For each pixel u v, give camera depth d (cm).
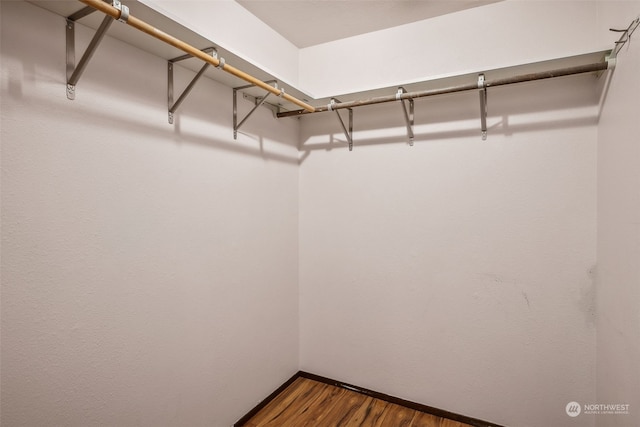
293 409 205
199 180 164
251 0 185
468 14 191
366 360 222
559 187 170
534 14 175
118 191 129
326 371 237
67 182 113
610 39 143
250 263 198
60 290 111
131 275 133
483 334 189
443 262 198
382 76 216
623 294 127
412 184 206
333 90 232
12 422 100
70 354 114
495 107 184
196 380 163
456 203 194
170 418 150
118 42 129
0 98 97
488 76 164
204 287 167
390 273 214
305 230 244
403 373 210
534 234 176
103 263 124
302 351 247
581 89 165
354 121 224
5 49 98
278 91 169
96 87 121
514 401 181
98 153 122
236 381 188
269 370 215
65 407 113
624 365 125
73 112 114
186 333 157
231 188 184
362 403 212
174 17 114
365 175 221
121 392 130
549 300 173
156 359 143
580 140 166
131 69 133
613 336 138
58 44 110
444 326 199
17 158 101
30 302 104
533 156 176
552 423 173
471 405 192
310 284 242
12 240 100
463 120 192
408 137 205
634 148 116
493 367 186
